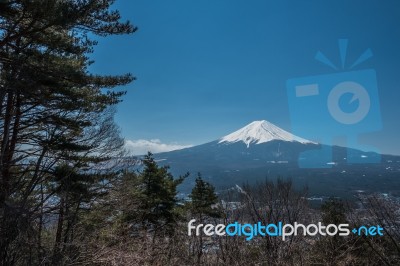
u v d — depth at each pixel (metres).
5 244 7.55
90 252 11.98
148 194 19.45
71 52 12.01
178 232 16.77
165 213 19.67
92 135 16.02
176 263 14.76
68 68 11.38
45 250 9.39
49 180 13.86
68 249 11.21
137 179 17.98
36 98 11.64
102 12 11.24
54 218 12.41
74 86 12.93
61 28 11.18
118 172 15.70
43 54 11.56
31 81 10.52
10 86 10.36
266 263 13.97
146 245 14.55
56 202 12.94
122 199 15.86
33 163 13.59
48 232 12.92
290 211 14.84
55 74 11.10
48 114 13.13
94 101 13.45
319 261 14.01
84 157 14.91
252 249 14.63
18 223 8.00
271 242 14.15
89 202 14.58
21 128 12.35
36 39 11.40
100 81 12.93
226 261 14.20
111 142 16.62
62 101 12.12
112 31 11.48
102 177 14.61
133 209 16.97
